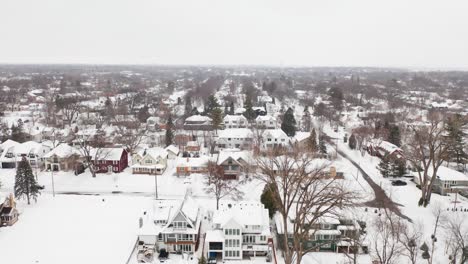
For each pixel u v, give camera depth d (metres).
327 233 57.28
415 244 53.56
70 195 78.94
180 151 108.75
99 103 179.25
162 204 65.88
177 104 182.25
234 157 88.38
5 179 88.38
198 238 60.94
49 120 139.12
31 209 71.81
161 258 55.69
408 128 119.19
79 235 61.84
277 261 55.38
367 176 90.81
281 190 72.31
